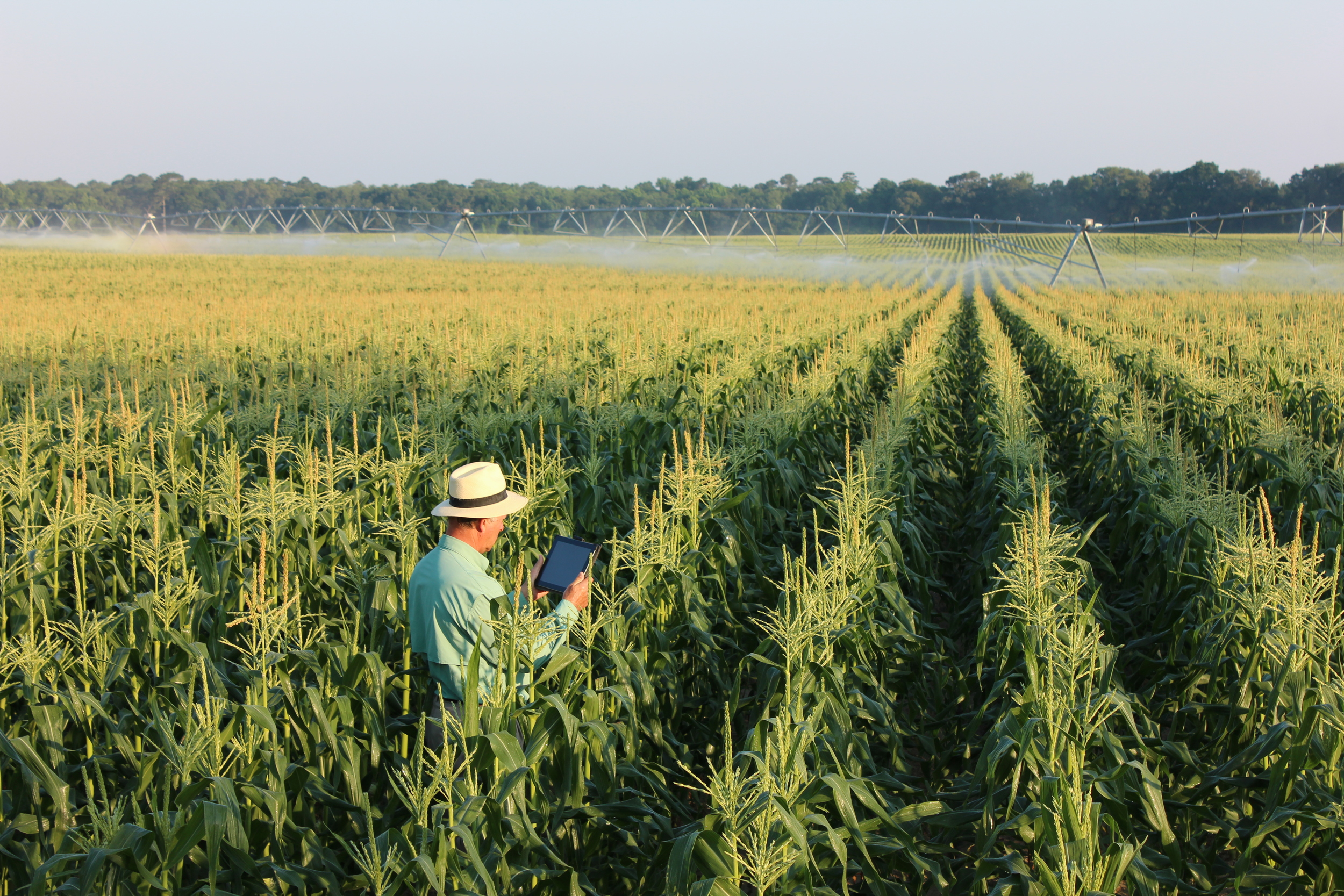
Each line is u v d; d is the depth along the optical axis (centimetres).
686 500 700
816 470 1170
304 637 593
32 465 874
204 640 606
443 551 487
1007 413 1249
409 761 492
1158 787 451
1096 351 1944
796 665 507
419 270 8412
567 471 840
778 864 362
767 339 2206
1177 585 751
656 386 1395
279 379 1530
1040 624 518
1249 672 556
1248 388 1367
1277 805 461
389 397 1433
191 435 964
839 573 571
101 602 661
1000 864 416
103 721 500
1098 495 1197
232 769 448
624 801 489
